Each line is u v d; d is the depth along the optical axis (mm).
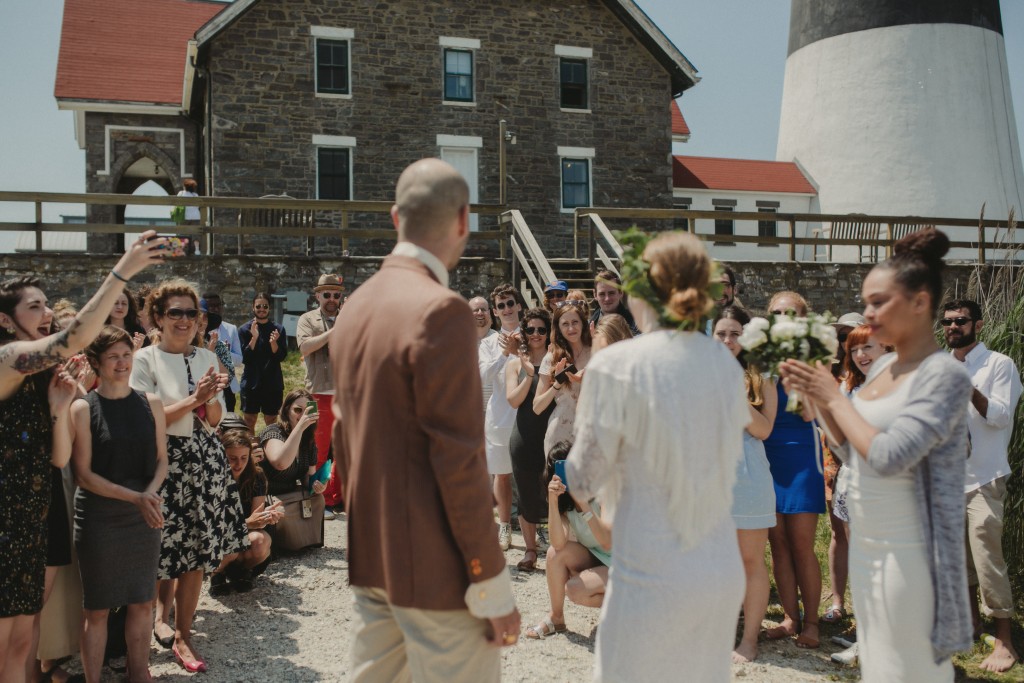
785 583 4633
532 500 5594
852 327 4766
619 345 2537
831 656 4320
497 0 18641
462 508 2318
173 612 4902
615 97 19406
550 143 18875
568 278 13688
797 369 2824
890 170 22469
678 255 2508
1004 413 4281
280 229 13141
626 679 2428
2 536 3188
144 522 3824
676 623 2385
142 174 24156
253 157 17031
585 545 4449
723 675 2469
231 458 5215
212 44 16844
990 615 4406
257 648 4449
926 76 22438
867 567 2797
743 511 4211
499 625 2387
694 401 2424
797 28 25047
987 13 23109
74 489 4004
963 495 2674
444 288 2479
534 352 5723
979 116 22562
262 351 8812
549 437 5328
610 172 19312
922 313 2805
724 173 23297
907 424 2629
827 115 23672
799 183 23672
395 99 17938
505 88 18656
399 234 2615
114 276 3047
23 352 3080
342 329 2570
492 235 13820
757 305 13930
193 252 13391
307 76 17391
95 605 3732
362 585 2502
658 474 2426
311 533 6133
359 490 2451
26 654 3404
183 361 4633
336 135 17547
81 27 21828
